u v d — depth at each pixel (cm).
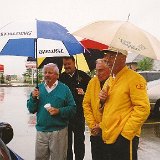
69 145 579
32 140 917
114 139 380
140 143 907
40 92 477
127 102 380
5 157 286
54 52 491
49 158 496
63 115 470
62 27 468
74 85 575
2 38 446
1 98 2547
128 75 382
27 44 501
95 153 445
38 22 454
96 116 432
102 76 429
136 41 339
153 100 1350
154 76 1457
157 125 1217
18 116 1451
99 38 350
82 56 630
